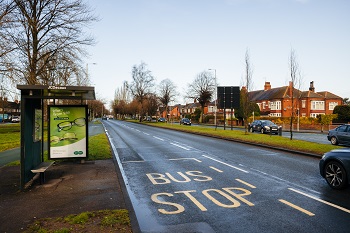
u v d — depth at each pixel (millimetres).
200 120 73812
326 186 7418
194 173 9141
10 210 5516
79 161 11023
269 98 64125
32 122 7938
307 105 57906
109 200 6102
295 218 5172
